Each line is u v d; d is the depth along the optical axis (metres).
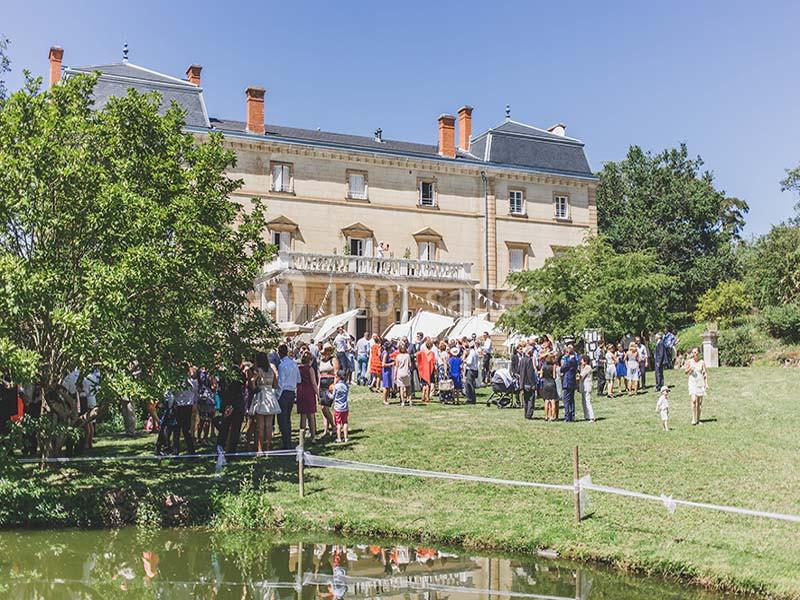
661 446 16.25
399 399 24.58
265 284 37.62
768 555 9.73
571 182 48.12
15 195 12.95
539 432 18.17
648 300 32.72
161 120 15.57
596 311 31.44
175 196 14.82
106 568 10.58
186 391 16.45
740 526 10.88
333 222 41.66
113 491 12.99
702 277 53.72
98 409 15.01
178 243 13.88
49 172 12.91
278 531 12.14
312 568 10.50
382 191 43.09
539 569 10.23
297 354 23.88
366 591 9.59
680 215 55.44
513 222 46.28
